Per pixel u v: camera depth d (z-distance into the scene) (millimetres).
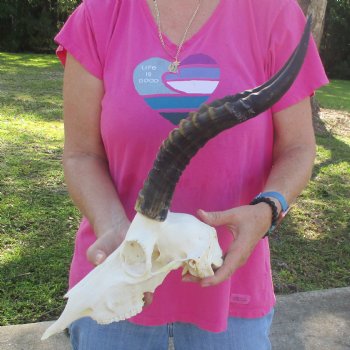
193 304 1561
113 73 1501
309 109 1565
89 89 1544
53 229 4488
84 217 1676
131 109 1454
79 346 1679
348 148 8094
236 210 1329
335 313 3486
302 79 1523
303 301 3594
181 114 1439
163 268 1221
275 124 1549
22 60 17859
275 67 1513
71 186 1548
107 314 1238
